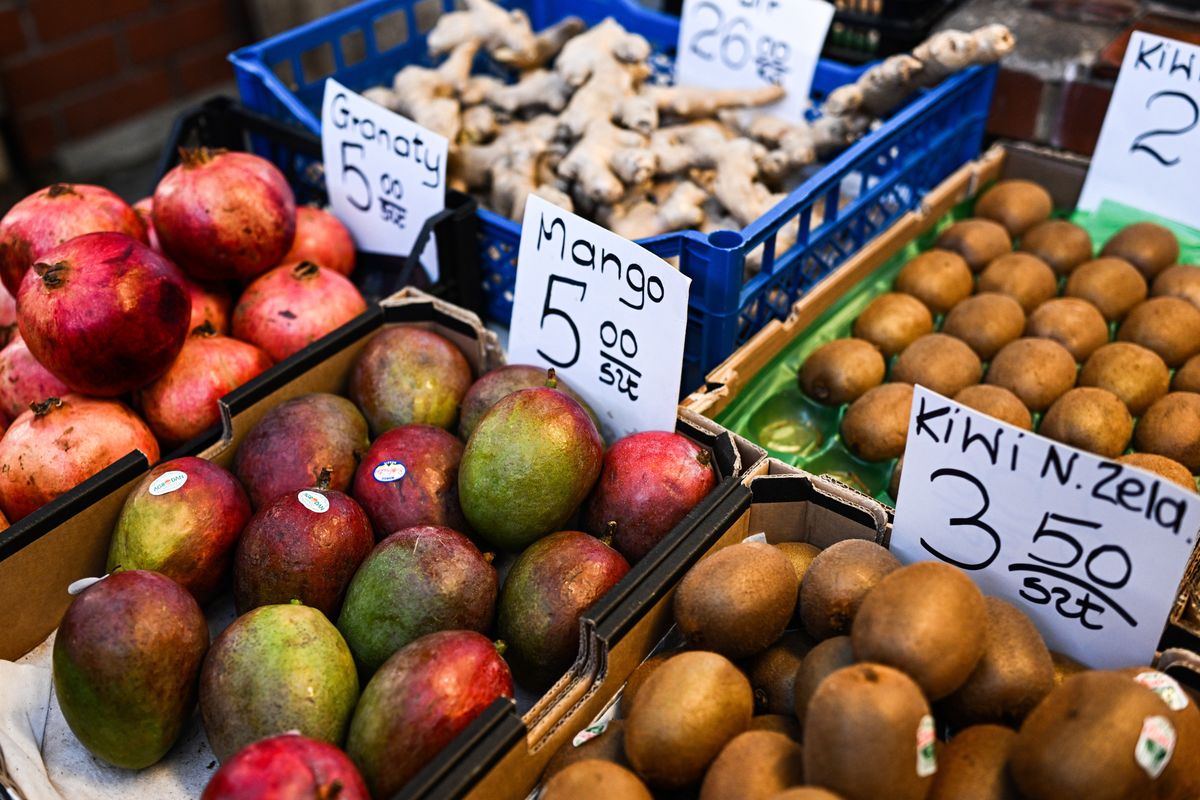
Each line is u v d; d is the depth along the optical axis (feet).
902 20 6.77
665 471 3.95
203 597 4.01
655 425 4.48
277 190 5.04
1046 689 3.13
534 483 3.72
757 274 5.12
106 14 10.79
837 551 3.56
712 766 2.97
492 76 7.70
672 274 4.09
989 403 4.49
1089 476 3.22
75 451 4.16
